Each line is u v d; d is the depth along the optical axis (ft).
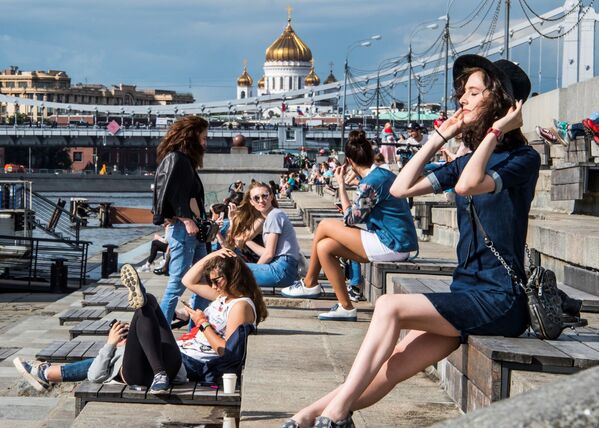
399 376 16.47
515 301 16.79
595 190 46.16
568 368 16.12
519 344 16.83
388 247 30.78
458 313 16.38
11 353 50.78
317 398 21.35
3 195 132.16
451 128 17.01
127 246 143.43
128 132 546.67
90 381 26.81
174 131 32.32
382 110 486.79
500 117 16.70
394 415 19.77
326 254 32.09
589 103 62.90
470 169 16.21
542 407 7.29
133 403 26.05
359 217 30.68
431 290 24.00
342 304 33.06
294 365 25.17
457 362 20.33
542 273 17.06
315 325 32.30
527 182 16.75
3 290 96.07
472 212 16.92
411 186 17.12
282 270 36.32
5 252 99.50
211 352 27.66
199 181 33.12
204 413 25.40
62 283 95.61
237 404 25.85
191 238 32.60
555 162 62.59
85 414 24.93
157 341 26.22
